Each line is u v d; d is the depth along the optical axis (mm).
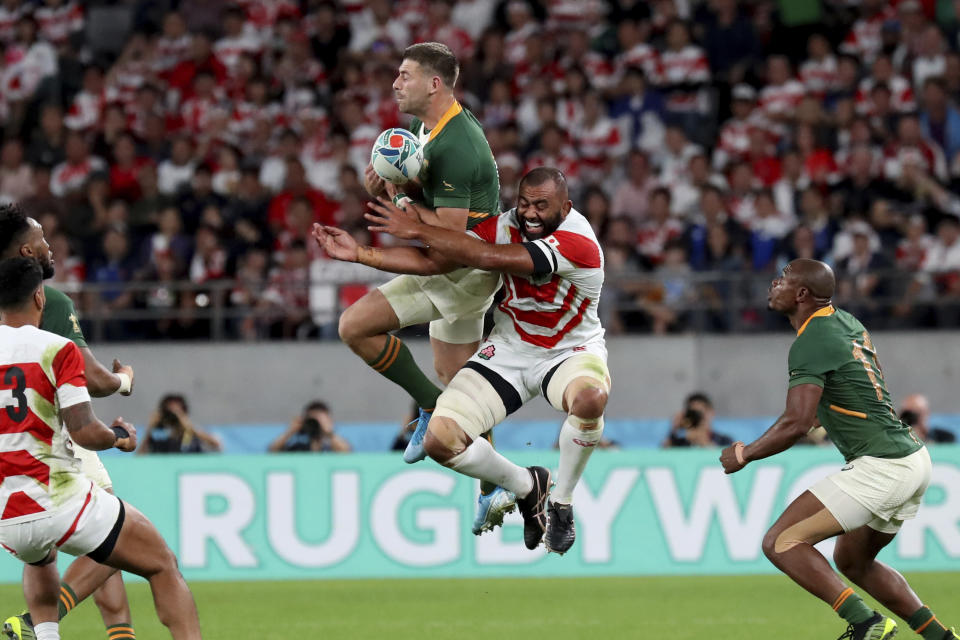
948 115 52312
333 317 47219
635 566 38312
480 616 32406
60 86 57688
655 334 46844
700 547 38312
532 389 21969
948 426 44594
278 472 38312
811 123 51781
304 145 53188
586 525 38469
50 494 19250
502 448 44656
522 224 21172
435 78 20359
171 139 54031
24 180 53125
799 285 23578
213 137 54438
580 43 56469
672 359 46750
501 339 21859
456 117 20531
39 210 51250
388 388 46594
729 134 53188
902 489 23266
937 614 31438
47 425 19266
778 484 38250
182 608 20125
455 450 21203
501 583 38562
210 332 47094
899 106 53219
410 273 20594
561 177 20938
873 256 47312
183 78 56312
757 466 38344
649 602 34562
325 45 56719
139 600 36312
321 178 52406
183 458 38312
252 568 38000
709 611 32938
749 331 46906
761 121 53500
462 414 21203
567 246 20594
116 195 51156
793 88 53688
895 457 23328
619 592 36500
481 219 21219
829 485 23531
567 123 53562
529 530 23141
